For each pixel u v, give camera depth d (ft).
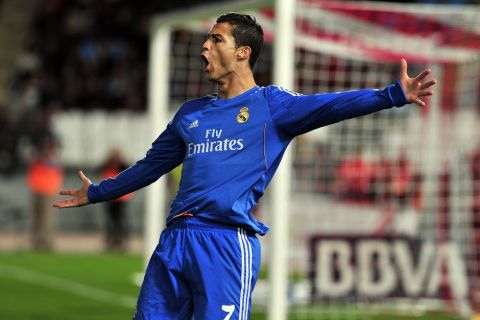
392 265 116.78
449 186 125.59
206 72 54.39
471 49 124.67
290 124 52.95
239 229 53.11
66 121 233.96
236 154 53.26
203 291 52.49
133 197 239.09
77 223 243.60
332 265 116.16
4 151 238.07
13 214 236.43
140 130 234.17
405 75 50.72
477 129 129.39
